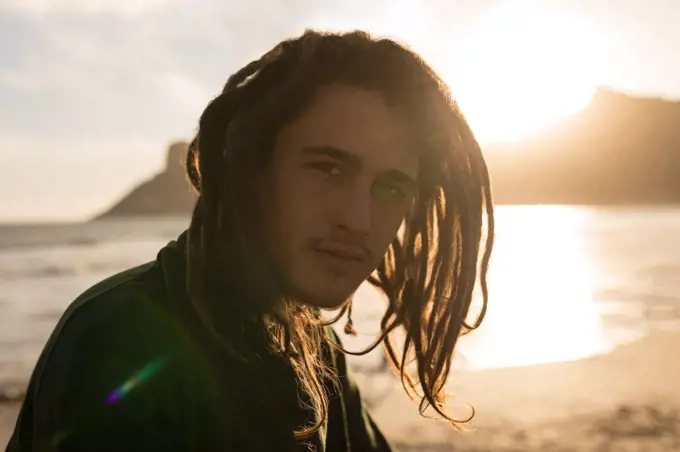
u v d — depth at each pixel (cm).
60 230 8188
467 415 536
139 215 15638
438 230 146
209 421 112
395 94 120
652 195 14650
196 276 116
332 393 156
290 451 124
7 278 2603
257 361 121
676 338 967
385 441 174
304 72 117
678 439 475
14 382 917
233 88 125
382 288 160
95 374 102
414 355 163
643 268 2306
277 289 120
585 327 1100
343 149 116
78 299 116
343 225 116
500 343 932
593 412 547
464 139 136
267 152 118
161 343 109
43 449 103
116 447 100
